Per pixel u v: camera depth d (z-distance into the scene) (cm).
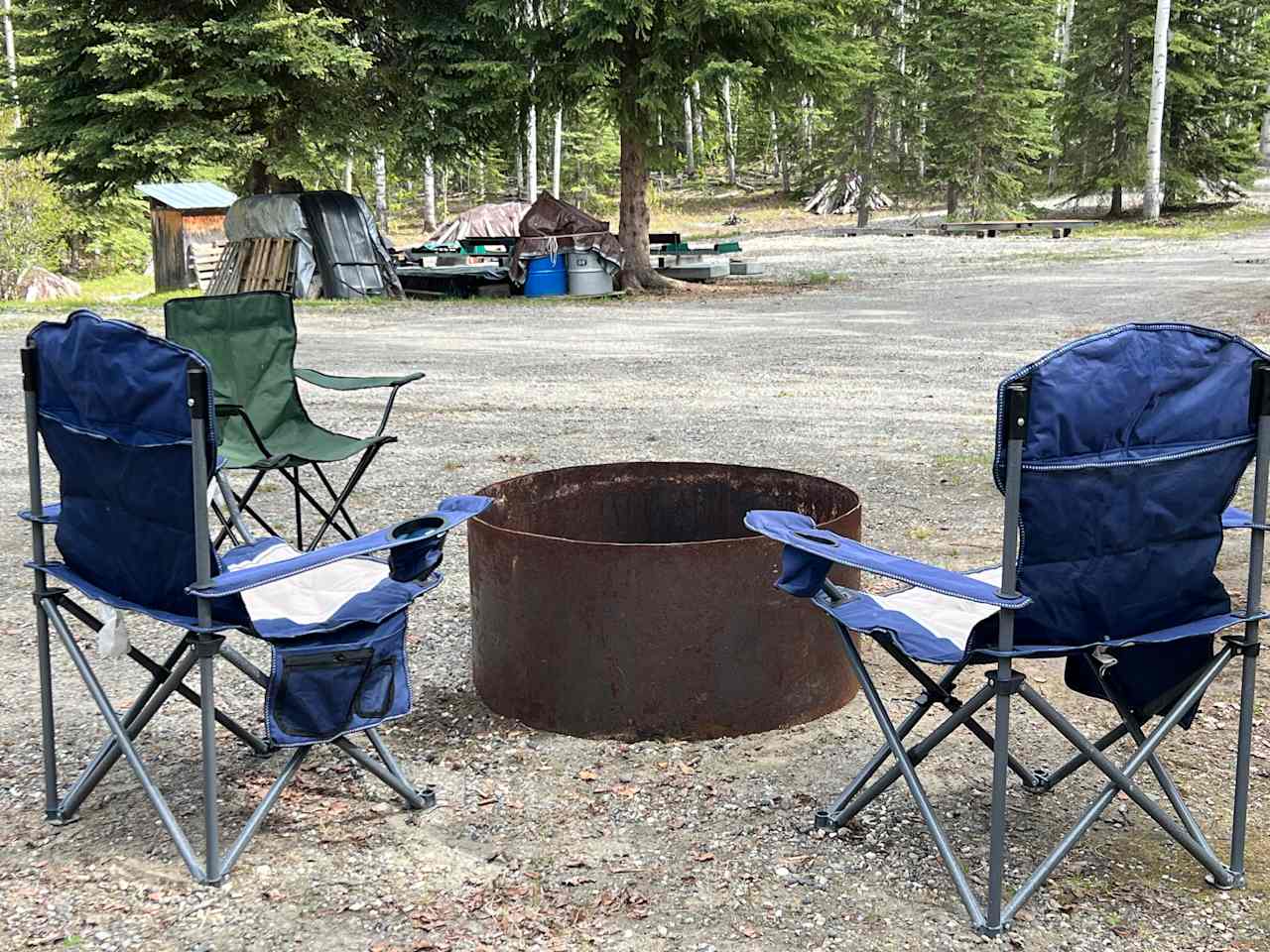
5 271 2708
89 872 261
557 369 1123
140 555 258
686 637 316
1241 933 232
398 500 611
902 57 3962
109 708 270
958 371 1047
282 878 257
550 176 4966
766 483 382
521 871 258
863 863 260
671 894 248
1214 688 353
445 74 2084
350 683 267
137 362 243
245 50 1955
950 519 550
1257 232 2777
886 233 3362
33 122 2081
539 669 327
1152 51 3403
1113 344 217
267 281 1961
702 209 4681
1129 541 228
